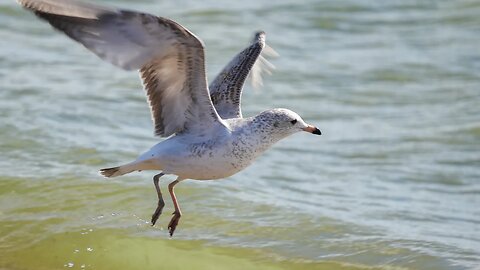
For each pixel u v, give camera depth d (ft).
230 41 77.15
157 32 33.45
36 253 44.01
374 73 73.36
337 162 58.39
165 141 37.04
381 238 46.06
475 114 66.13
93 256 43.98
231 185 52.29
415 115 66.39
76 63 71.61
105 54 33.53
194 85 35.45
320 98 68.85
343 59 76.07
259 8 85.76
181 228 46.91
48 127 58.29
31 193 49.52
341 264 43.55
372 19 84.53
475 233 47.44
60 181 50.88
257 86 44.91
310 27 82.64
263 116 37.58
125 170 37.17
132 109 63.21
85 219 47.26
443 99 69.15
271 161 58.13
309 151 60.13
